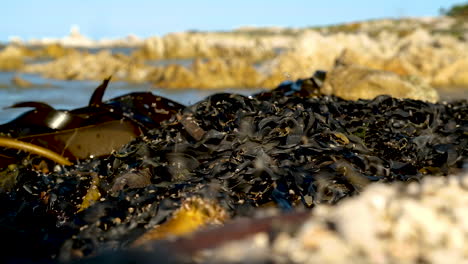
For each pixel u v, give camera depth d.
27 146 2.35
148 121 2.62
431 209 0.96
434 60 9.09
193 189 1.84
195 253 1.04
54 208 2.02
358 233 0.90
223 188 1.86
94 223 1.75
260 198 1.86
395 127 2.34
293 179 1.89
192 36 24.80
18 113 3.89
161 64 16.45
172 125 2.29
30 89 6.88
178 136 2.19
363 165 1.97
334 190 1.87
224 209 1.71
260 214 1.19
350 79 3.22
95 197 2.04
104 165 2.20
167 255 1.07
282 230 1.02
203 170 1.99
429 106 2.51
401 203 0.97
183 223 1.67
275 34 39.34
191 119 2.24
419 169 2.11
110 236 1.70
